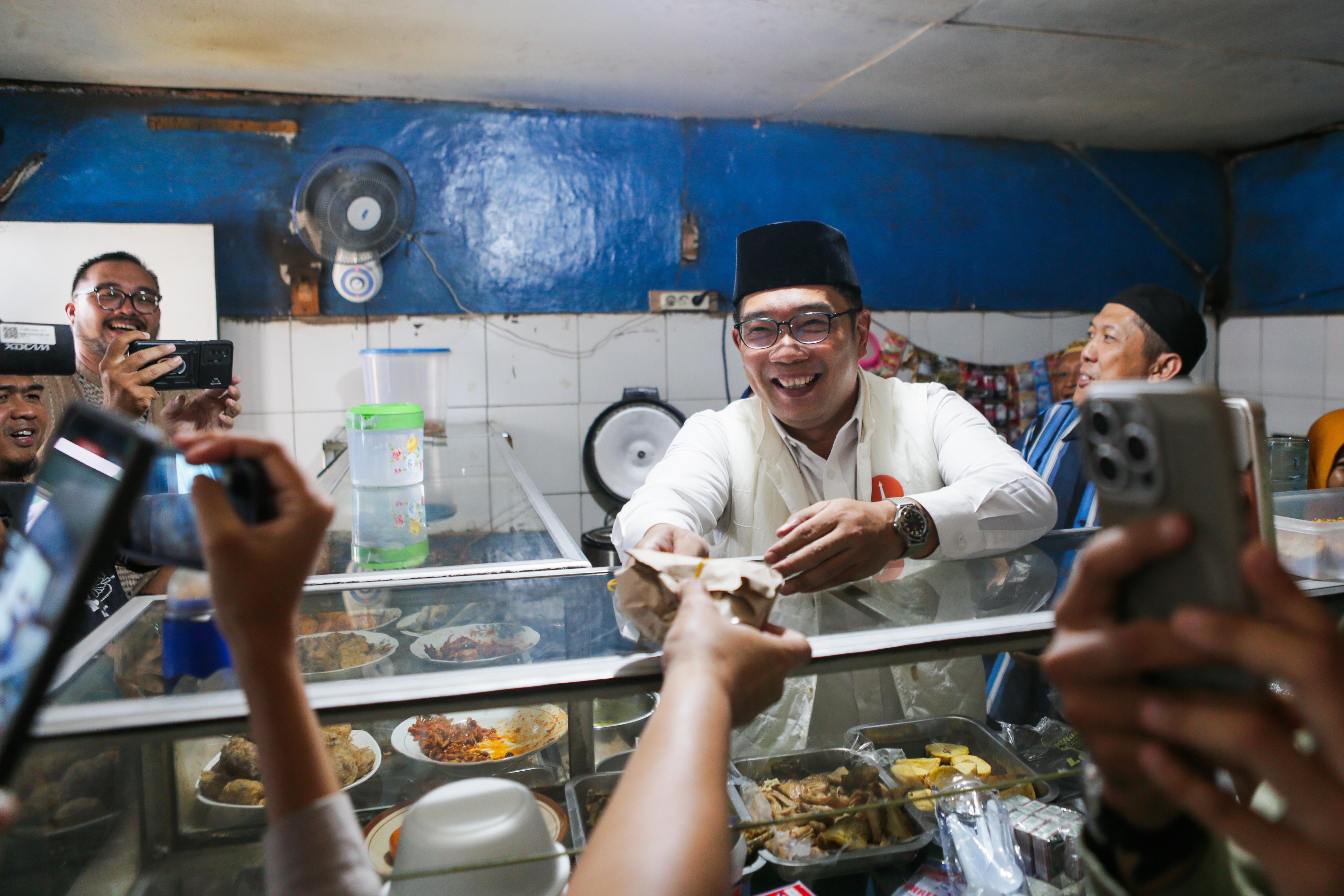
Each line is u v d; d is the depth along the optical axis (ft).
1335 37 7.95
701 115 10.47
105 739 1.87
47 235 8.55
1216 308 12.51
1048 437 6.91
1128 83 9.26
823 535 3.15
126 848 2.00
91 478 1.54
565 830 2.04
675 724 1.44
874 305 11.19
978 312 11.55
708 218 10.64
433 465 7.14
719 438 5.18
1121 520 1.20
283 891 1.53
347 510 4.94
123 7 7.09
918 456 5.04
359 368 9.84
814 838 2.43
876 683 2.36
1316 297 11.23
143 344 6.25
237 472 1.62
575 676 2.12
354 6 7.13
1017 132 11.27
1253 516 1.47
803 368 4.71
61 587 1.43
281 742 1.61
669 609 2.09
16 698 1.44
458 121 9.91
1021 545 3.72
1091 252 11.94
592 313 10.43
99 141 8.99
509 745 2.28
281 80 9.02
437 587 3.09
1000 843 2.40
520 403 10.35
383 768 2.24
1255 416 1.45
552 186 10.21
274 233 9.48
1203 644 1.00
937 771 2.29
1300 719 1.02
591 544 9.18
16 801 1.83
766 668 1.69
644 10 7.27
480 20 7.44
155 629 2.54
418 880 1.80
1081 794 2.43
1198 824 1.35
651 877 1.18
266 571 1.60
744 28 7.68
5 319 8.48
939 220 11.33
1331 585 2.64
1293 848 0.98
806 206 10.88
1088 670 1.13
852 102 9.93
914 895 2.39
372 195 9.27
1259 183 11.93
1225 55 8.38
